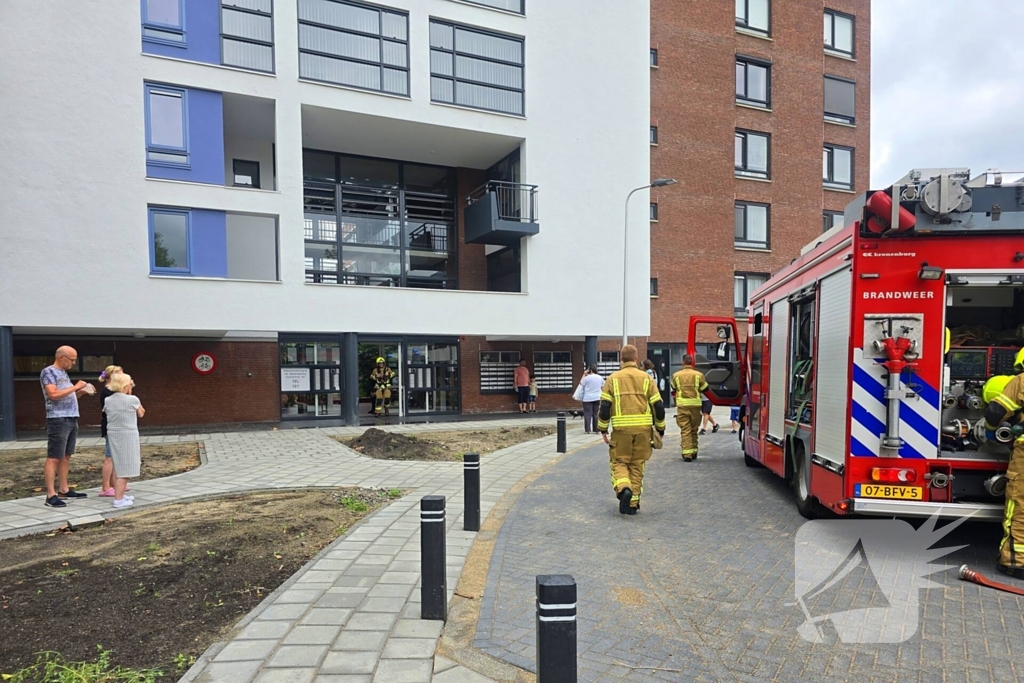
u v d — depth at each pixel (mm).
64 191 12812
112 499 7078
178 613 4039
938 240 4984
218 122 14242
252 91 14508
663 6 23594
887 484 5039
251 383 16922
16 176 12492
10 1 12500
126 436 6766
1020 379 4676
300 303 14906
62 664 3312
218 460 10242
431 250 19547
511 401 20109
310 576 4719
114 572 4684
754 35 25156
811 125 26391
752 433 9305
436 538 3938
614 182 18984
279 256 14719
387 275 18047
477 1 17547
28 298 12547
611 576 4801
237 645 3551
